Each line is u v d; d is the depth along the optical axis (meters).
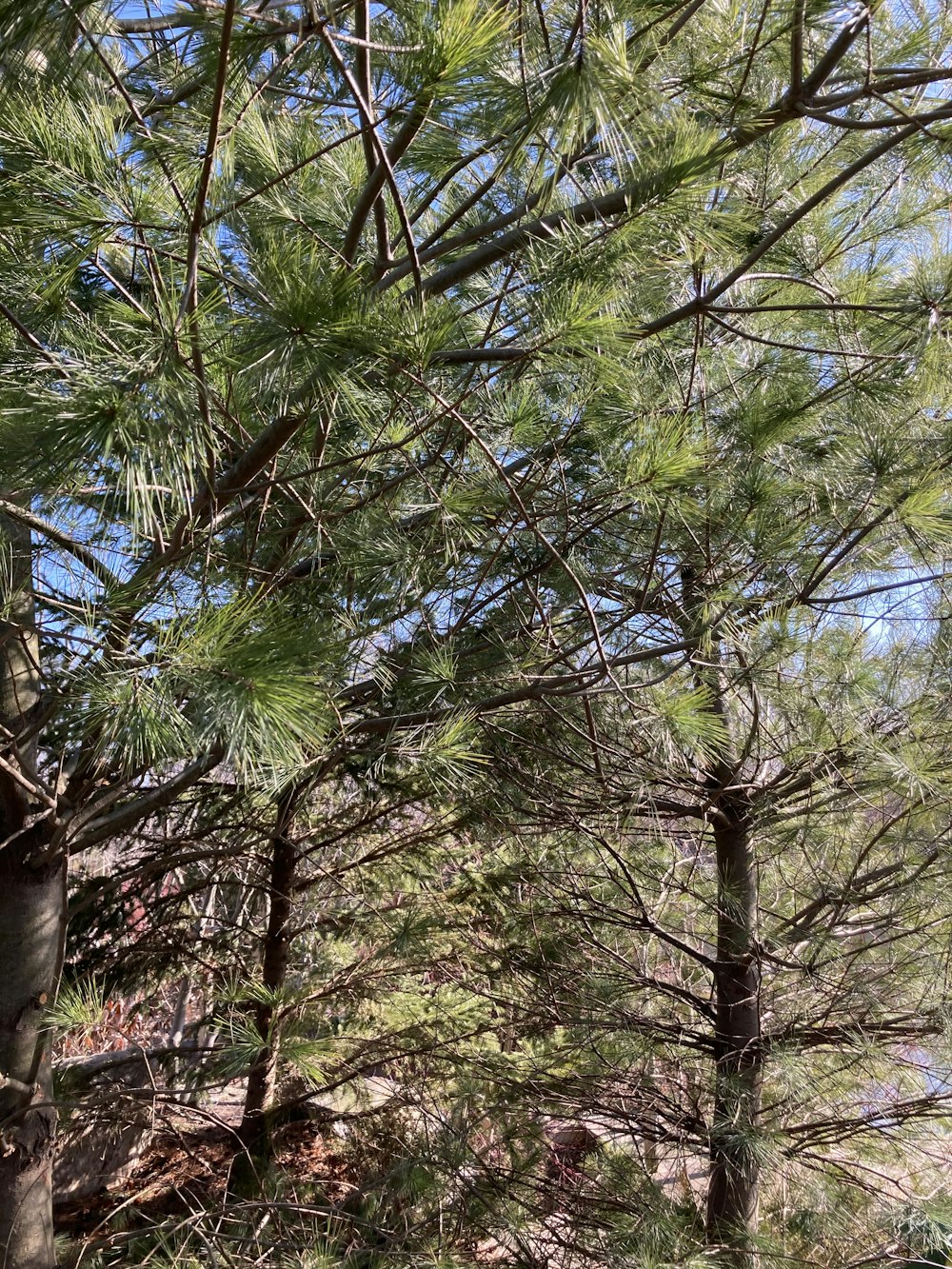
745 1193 3.19
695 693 2.62
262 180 2.00
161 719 1.56
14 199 1.40
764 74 1.98
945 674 2.93
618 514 2.67
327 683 2.25
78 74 1.30
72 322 1.80
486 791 3.51
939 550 2.61
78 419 1.25
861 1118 3.24
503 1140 3.72
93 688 1.61
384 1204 3.65
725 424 2.67
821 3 1.66
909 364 2.22
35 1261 2.78
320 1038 4.48
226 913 5.55
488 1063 3.95
